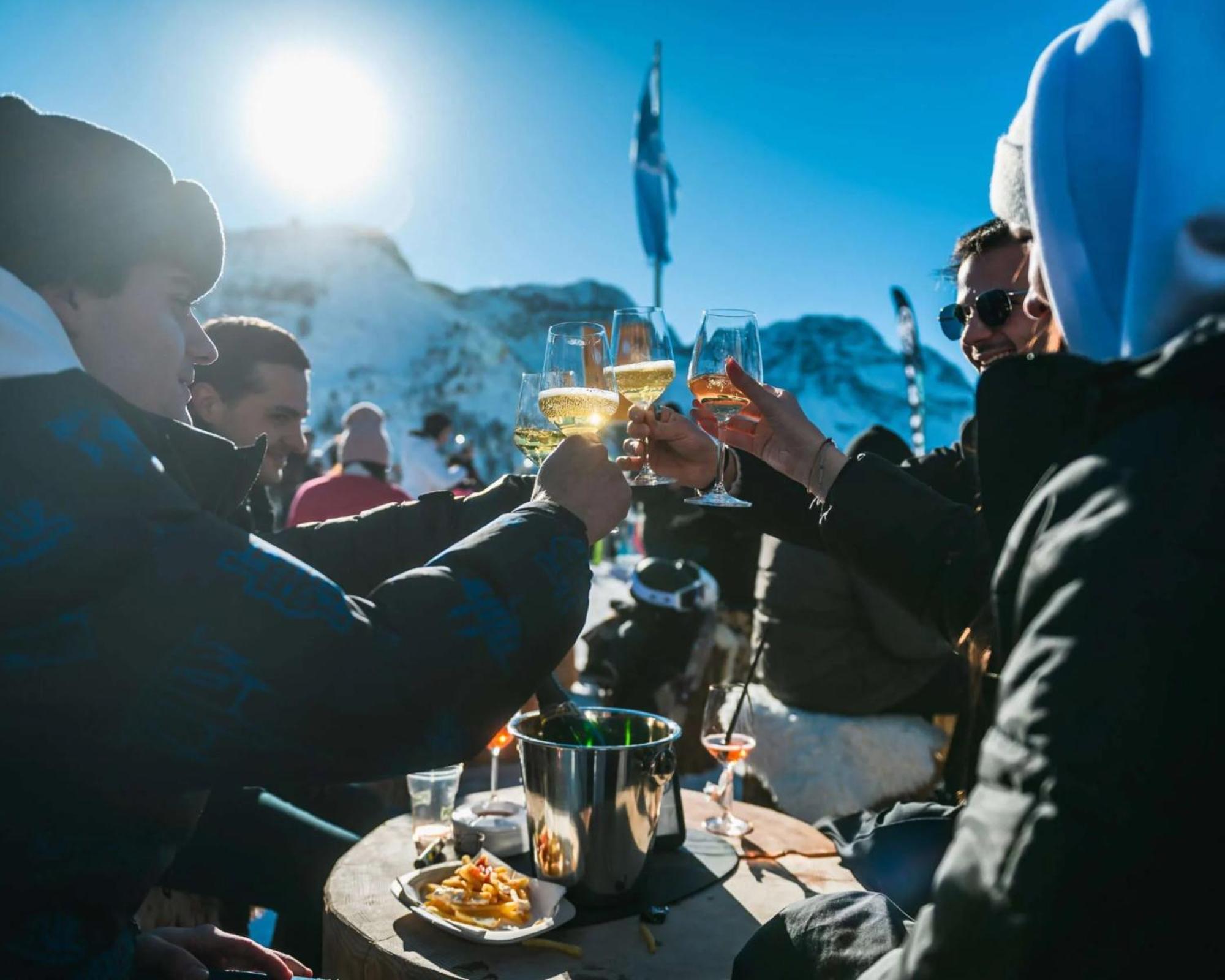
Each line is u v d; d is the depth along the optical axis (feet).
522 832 5.59
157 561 2.73
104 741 2.77
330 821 8.13
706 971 4.23
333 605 2.83
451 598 3.02
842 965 3.23
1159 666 1.84
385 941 4.47
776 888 5.21
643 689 12.05
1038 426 2.61
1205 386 2.12
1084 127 2.73
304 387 8.88
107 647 2.70
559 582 3.20
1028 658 2.02
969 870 1.95
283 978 4.50
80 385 2.92
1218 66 2.48
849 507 4.65
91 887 3.11
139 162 3.42
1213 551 1.91
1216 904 1.85
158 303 3.50
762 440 5.36
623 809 4.75
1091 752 1.83
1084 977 1.83
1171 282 2.47
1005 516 2.69
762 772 9.75
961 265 7.64
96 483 2.73
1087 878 1.79
